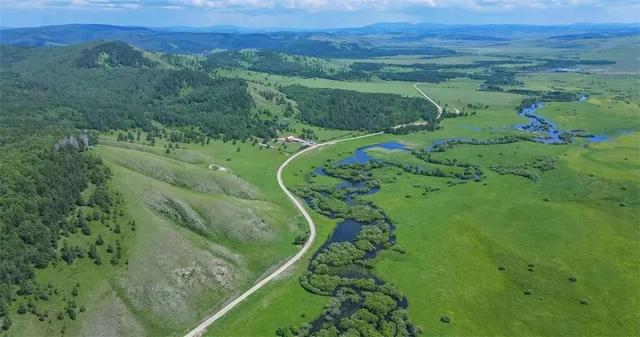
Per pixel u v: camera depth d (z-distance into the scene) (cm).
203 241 16138
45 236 13712
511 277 15500
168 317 13250
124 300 13262
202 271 14800
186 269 14612
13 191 14838
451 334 12825
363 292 14600
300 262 16488
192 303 13838
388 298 14200
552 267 16025
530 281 15238
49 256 13475
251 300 14312
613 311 13738
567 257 16662
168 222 16288
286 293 14638
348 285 15062
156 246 14962
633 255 16725
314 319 13475
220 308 13962
